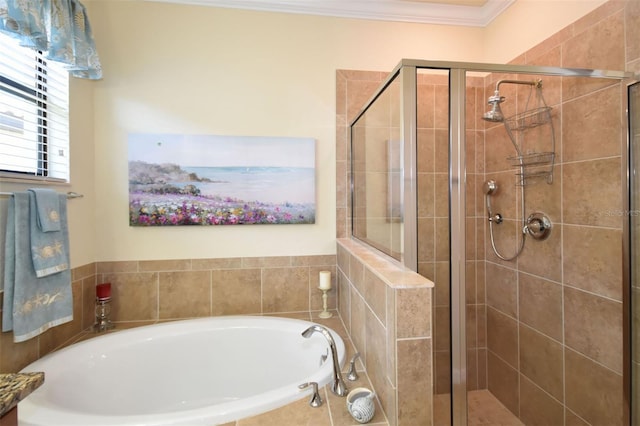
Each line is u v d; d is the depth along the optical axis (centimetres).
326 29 204
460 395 130
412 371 103
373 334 125
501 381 175
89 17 182
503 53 201
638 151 125
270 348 177
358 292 150
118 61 187
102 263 188
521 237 172
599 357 139
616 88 130
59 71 163
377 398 119
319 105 204
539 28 173
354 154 201
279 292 204
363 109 182
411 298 103
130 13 188
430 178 130
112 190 188
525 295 172
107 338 163
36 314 135
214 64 195
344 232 209
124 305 191
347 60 206
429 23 213
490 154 169
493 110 162
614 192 132
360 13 205
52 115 160
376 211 159
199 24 194
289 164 200
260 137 197
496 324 177
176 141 190
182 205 192
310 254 206
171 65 192
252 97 199
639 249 126
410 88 128
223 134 196
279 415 107
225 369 176
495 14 206
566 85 146
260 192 198
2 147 135
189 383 171
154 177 189
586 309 144
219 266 198
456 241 130
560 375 155
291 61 202
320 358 157
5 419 60
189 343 174
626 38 129
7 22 121
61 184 160
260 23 199
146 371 165
